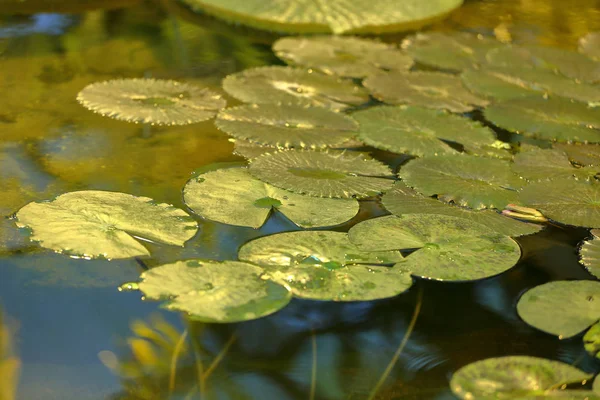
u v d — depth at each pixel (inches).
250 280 134.1
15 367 130.5
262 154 144.9
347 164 144.3
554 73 159.0
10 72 152.6
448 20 169.9
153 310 133.4
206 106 150.3
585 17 171.9
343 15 166.9
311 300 134.4
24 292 133.8
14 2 165.2
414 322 133.7
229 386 130.3
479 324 133.7
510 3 177.3
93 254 135.0
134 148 145.2
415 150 146.4
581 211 141.0
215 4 167.9
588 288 135.3
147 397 129.8
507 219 140.1
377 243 136.9
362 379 131.0
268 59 159.3
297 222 138.5
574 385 130.7
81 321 132.7
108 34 161.0
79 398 129.6
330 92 153.9
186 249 136.6
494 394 130.3
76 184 141.1
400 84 155.6
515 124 150.7
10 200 139.3
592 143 149.1
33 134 145.6
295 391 130.3
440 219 139.0
